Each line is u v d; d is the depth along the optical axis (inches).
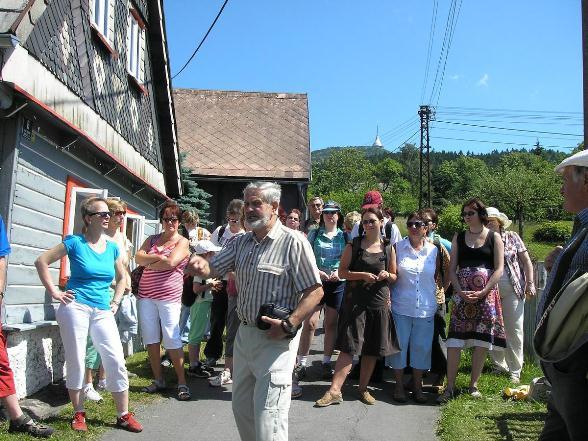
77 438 189.9
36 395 232.7
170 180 513.3
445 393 248.1
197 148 872.9
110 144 339.6
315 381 281.0
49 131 252.5
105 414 216.5
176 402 239.3
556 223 2062.0
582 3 239.6
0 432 186.7
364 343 241.6
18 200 225.6
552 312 117.3
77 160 293.3
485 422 211.8
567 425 117.6
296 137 911.0
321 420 221.6
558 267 124.9
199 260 159.8
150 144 451.5
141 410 226.7
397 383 251.4
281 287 152.3
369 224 246.8
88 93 298.4
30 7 216.8
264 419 144.8
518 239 286.7
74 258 202.2
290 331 146.6
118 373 203.0
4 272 186.9
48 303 253.1
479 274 245.1
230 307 266.7
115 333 206.8
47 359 245.0
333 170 3380.9
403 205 3070.9
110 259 209.9
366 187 3193.9
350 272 245.0
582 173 124.4
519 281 277.4
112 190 364.8
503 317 277.6
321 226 303.4
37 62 231.6
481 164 4087.1
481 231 250.8
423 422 222.4
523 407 230.8
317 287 152.3
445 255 275.4
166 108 475.2
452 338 249.3
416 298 252.7
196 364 281.4
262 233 156.3
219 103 967.0
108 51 331.6
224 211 853.8
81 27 288.7
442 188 4089.6
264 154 873.5
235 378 155.7
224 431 207.5
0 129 220.4
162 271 246.8
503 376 284.4
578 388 115.7
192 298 276.8
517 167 2743.6
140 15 409.7
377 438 203.3
